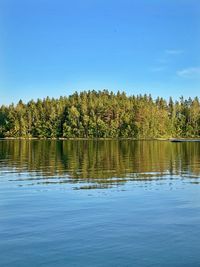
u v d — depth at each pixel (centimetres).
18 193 2998
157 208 2420
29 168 4909
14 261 1502
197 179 3828
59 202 2619
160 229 1930
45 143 13712
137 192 3038
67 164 5516
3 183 3538
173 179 3822
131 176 4072
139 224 2025
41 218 2158
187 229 1928
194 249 1628
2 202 2623
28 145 12006
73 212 2302
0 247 1661
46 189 3192
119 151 8800
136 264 1466
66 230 1911
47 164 5506
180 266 1448
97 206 2478
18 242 1727
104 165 5362
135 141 15712
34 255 1565
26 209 2392
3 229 1934
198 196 2853
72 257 1540
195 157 6906
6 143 13525
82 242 1722
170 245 1680
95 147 10738
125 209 2388
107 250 1619
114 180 3747
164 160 6234
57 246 1669
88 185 3419
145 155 7450
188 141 15750
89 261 1497
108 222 2067
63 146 11362
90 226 1986
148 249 1628
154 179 3825
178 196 2853
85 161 6050
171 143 13688
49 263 1480
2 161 6019
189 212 2311
